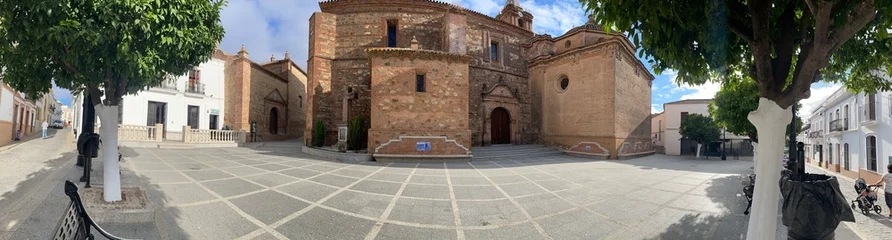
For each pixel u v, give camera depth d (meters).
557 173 11.36
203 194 6.80
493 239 4.82
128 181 7.71
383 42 20.70
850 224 6.00
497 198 7.29
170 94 23.02
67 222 2.92
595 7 4.12
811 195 3.85
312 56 20.39
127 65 4.80
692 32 3.83
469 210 6.28
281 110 29.08
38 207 5.26
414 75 14.85
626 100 19.44
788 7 3.68
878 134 12.79
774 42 3.86
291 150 18.47
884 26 3.62
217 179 8.54
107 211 4.99
